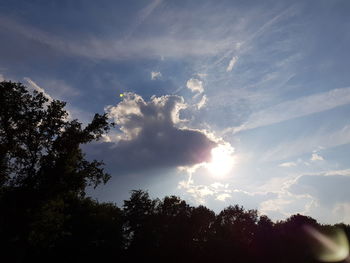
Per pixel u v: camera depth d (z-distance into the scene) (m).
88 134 33.38
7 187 30.84
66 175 31.89
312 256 86.69
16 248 31.56
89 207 63.69
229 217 98.88
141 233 78.94
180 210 89.50
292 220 92.75
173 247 82.06
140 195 84.00
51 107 32.31
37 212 31.00
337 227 88.56
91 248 62.25
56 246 56.03
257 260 86.94
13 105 30.72
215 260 83.25
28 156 31.67
